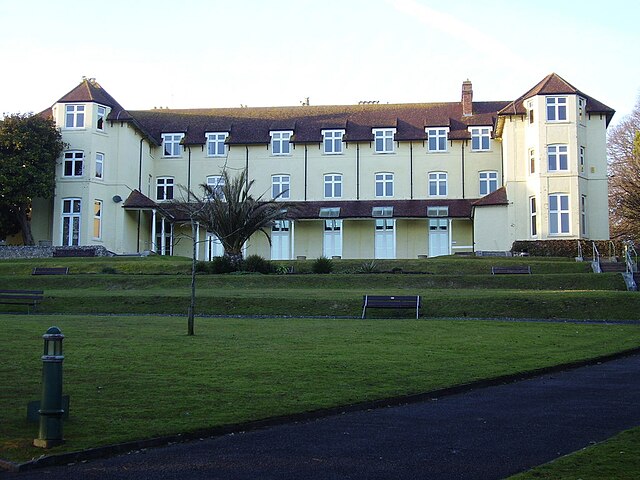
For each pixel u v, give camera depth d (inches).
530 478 297.6
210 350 636.1
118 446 349.1
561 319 964.0
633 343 736.3
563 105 1815.9
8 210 1879.9
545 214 1788.9
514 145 1882.4
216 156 2198.6
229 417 401.7
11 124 1793.8
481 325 863.1
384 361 591.5
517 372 562.6
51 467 325.7
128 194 1987.0
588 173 1846.7
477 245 1879.9
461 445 366.6
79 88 1937.7
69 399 407.5
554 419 424.8
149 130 2246.6
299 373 531.8
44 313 1042.1
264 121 2257.6
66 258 1689.2
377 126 2155.5
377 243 2091.5
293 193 2160.4
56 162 1892.2
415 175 2133.4
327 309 1039.6
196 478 311.9
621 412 443.8
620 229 2341.3
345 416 430.9
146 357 590.9
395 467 329.1
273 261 1626.5
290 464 332.8
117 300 1096.8
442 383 511.8
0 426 375.9
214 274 1464.1
